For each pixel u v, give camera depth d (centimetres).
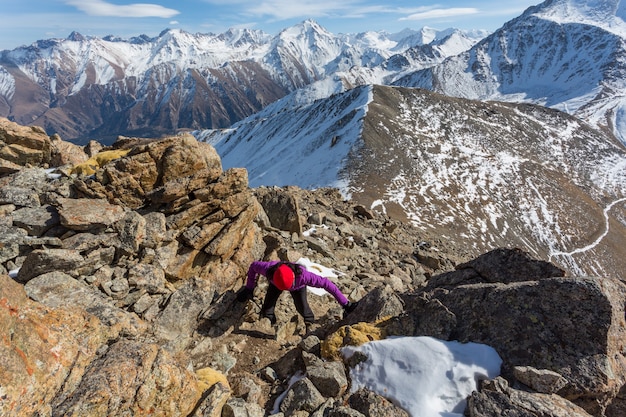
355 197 12394
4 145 1178
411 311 738
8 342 456
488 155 17275
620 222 14950
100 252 817
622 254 12838
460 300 729
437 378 593
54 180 1016
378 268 1625
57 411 453
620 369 591
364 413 569
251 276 919
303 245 1494
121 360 539
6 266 752
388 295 806
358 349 664
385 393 601
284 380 699
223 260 1053
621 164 19762
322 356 696
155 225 927
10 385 421
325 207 2419
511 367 602
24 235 791
